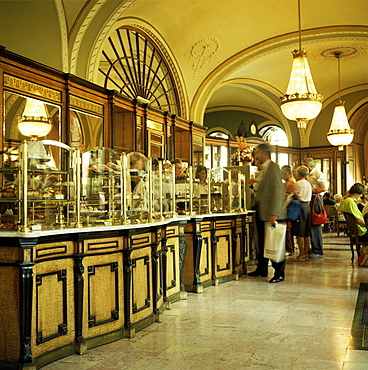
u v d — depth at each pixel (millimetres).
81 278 3725
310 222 8789
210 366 3365
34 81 6031
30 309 3299
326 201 15172
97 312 3896
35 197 3625
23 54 6422
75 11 7062
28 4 6418
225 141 14602
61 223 3941
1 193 3455
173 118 9922
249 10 9875
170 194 5477
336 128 13102
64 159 3904
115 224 4121
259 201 5805
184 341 3971
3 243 3326
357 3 9875
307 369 3275
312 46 12148
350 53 12898
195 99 11586
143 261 4465
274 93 15297
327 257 9188
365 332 4156
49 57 6922
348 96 16578
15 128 5711
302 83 8469
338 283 6480
